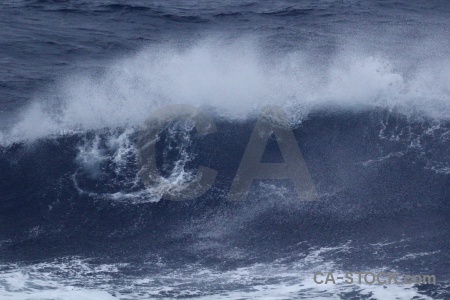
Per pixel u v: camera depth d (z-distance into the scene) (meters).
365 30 47.94
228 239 28.88
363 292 25.38
